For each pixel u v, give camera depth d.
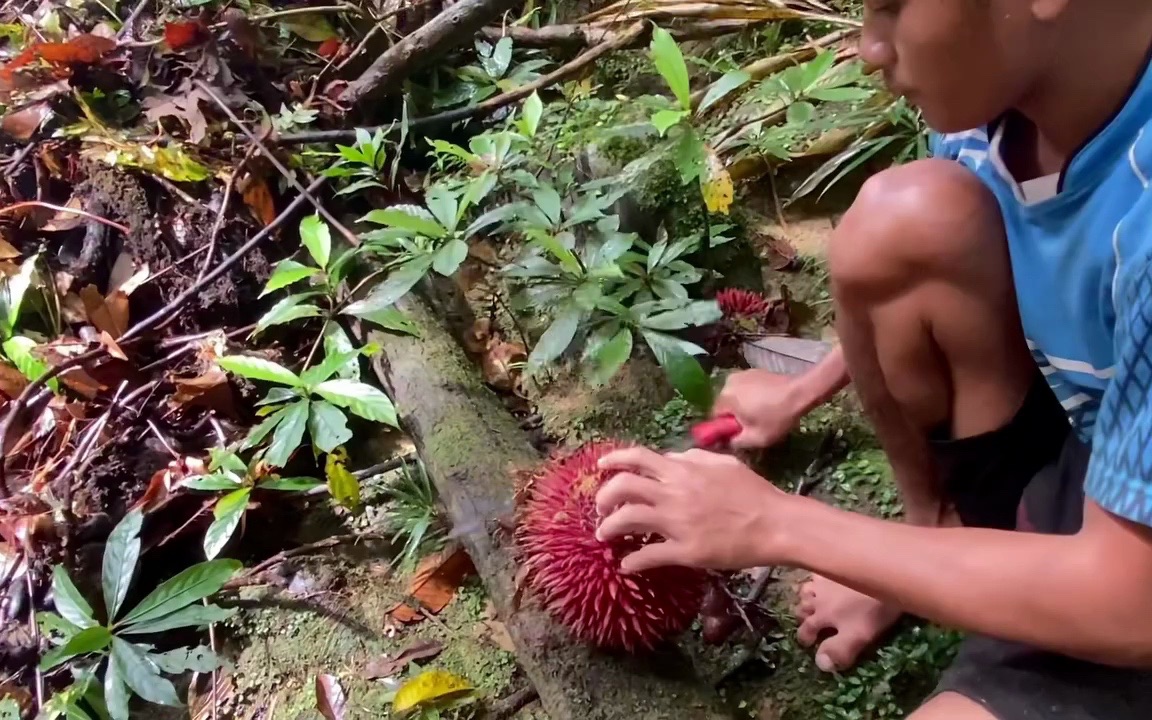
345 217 1.71
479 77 2.02
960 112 0.64
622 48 1.97
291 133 1.77
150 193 1.67
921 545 0.74
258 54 1.92
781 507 0.81
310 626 1.24
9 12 2.24
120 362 1.48
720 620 1.06
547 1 2.31
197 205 1.66
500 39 2.05
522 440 1.32
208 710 1.18
